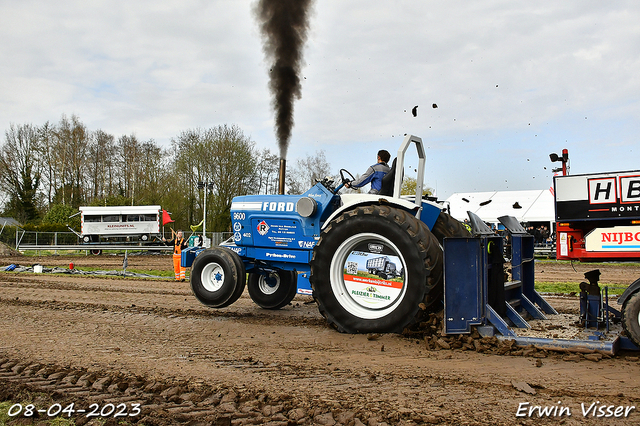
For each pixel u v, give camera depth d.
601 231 5.53
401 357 4.47
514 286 5.81
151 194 41.03
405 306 5.12
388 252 5.36
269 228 6.86
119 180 54.88
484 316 4.85
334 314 5.56
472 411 3.15
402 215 5.22
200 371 4.09
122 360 4.46
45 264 20.12
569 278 14.05
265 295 7.68
